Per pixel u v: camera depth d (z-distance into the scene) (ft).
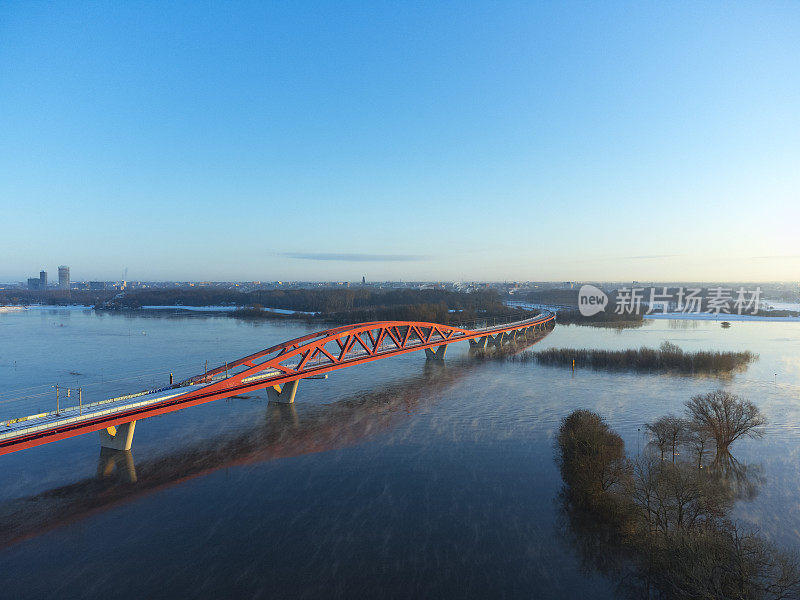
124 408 215.92
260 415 285.43
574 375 388.37
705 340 581.94
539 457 215.10
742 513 165.78
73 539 152.56
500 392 335.47
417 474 199.21
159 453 223.92
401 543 149.69
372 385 363.76
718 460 209.67
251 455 221.46
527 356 482.69
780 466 203.82
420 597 125.70
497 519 163.02
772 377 371.76
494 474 197.98
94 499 178.60
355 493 182.91
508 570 136.46
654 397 313.94
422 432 251.39
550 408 291.99
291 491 184.96
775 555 121.19
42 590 128.26
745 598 107.04
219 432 253.85
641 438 234.38
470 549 146.30
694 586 113.19
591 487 170.71
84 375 374.02
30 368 400.88
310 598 125.18
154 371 389.19
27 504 174.70
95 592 127.54
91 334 633.61
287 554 144.25
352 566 138.62
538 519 162.81
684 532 129.18
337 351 558.97
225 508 171.83
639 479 166.09
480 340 567.18
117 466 208.64
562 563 139.13
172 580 132.36
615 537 151.23
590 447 192.44
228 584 130.72
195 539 152.25
